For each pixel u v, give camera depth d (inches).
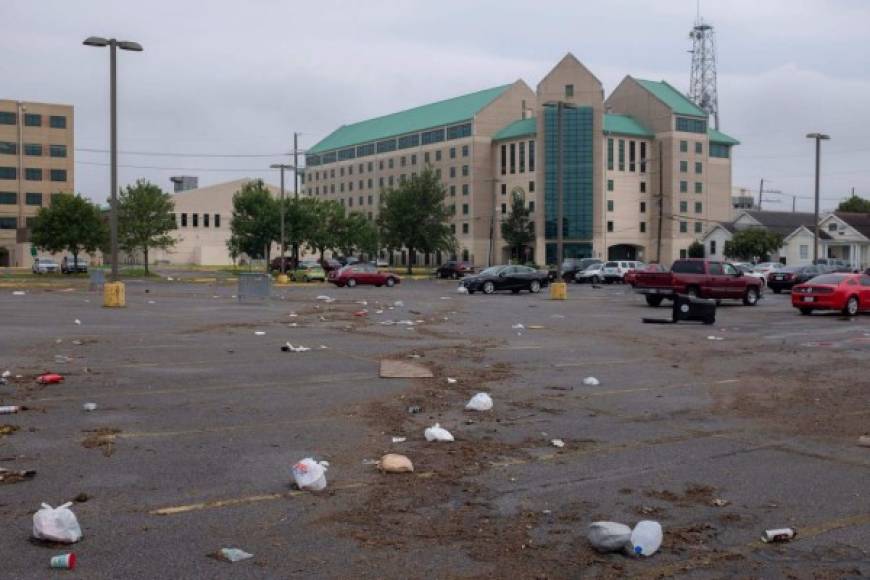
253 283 1408.7
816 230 2241.6
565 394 478.9
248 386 490.9
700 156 4613.7
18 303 1269.7
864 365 619.5
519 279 1857.8
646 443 358.6
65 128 4379.9
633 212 4559.5
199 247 4840.1
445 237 3363.7
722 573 213.5
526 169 4643.2
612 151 4480.8
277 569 211.6
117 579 203.5
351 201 5940.0
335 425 384.5
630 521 253.0
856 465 323.6
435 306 1318.9
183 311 1126.4
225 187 4913.9
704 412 430.3
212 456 324.5
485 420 400.8
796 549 231.3
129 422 385.1
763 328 953.5
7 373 509.7
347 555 222.1
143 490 278.2
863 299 1182.9
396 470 303.9
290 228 3041.3
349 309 1207.6
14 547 223.6
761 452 343.9
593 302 1483.8
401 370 553.3
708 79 5487.2
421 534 239.5
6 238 4229.8
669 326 968.3
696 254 4183.1
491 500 272.7
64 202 2923.2
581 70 4372.5
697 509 265.7
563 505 268.1
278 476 297.3
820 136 2235.5
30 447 334.0
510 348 708.7
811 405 452.4
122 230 2716.5
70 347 670.5
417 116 5511.8
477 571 212.5
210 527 242.7
